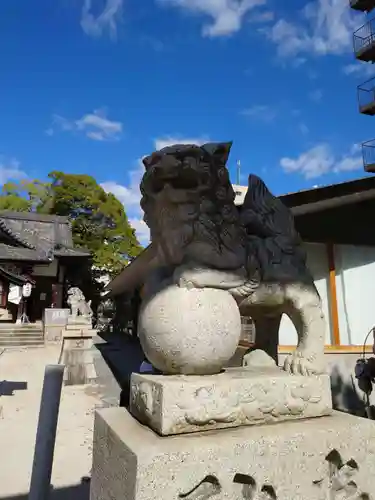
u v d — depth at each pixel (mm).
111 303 24438
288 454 1403
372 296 5145
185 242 1598
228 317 1570
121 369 8742
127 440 1324
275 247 1831
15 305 19938
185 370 1530
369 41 11766
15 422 5844
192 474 1242
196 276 1550
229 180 1757
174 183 1608
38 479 2115
